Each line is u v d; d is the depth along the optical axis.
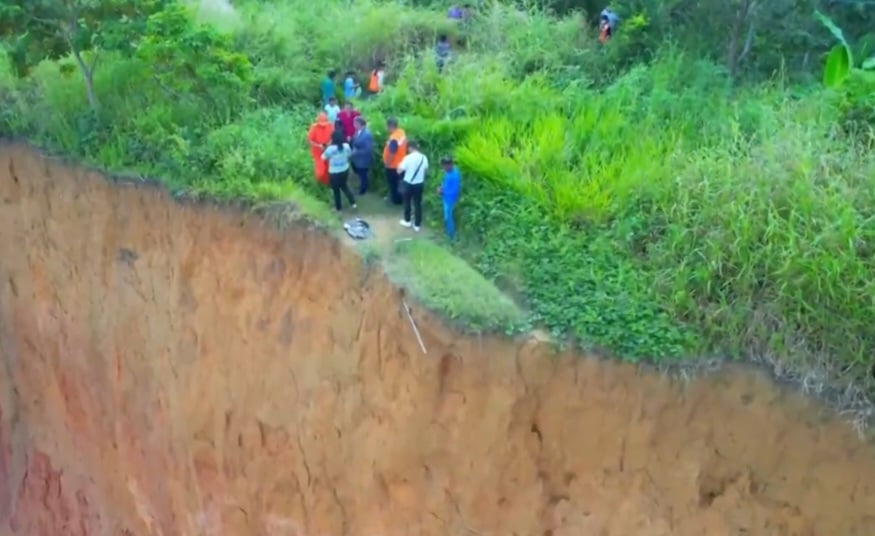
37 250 15.72
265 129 14.85
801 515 10.99
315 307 12.75
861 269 10.69
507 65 15.70
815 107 13.28
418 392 11.80
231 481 14.02
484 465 11.70
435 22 17.25
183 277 13.96
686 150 12.99
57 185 15.23
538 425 11.46
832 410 10.54
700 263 11.38
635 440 11.11
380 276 12.08
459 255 12.61
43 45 15.20
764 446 10.83
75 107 15.73
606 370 11.03
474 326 11.37
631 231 12.01
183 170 14.01
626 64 15.95
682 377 10.84
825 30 16.03
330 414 12.72
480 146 13.62
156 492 15.14
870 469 10.56
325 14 18.25
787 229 11.14
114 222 14.67
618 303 11.38
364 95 16.19
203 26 15.11
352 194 13.95
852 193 11.42
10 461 17.48
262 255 13.19
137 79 15.66
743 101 14.22
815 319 10.72
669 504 11.27
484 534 12.00
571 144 13.38
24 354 16.56
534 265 12.05
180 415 14.32
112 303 14.95
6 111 15.88
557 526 11.75
